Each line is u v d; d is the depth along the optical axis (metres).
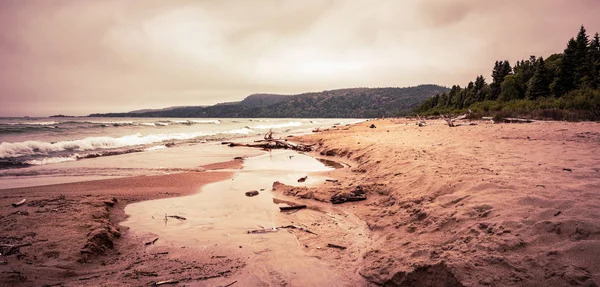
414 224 5.68
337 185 9.95
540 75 40.03
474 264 3.75
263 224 6.92
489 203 5.21
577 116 21.78
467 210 5.22
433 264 3.96
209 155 19.23
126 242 5.93
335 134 29.50
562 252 3.52
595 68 34.16
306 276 4.63
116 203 8.39
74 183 10.71
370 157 13.79
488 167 7.90
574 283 3.09
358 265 4.86
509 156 9.27
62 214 6.68
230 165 15.42
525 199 5.00
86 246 5.19
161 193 9.62
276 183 10.37
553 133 14.13
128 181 11.23
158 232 6.46
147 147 22.98
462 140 14.46
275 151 21.72
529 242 3.88
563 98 30.19
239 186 10.66
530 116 25.03
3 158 16.19
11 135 26.78
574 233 3.76
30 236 5.51
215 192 9.84
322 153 19.83
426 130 23.11
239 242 5.91
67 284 4.29
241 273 4.71
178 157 18.11
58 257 4.85
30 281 4.25
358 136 23.39
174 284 4.37
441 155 10.65
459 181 6.81
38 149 18.55
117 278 4.49
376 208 7.32
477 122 27.14
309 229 6.53
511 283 3.38
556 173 6.59
